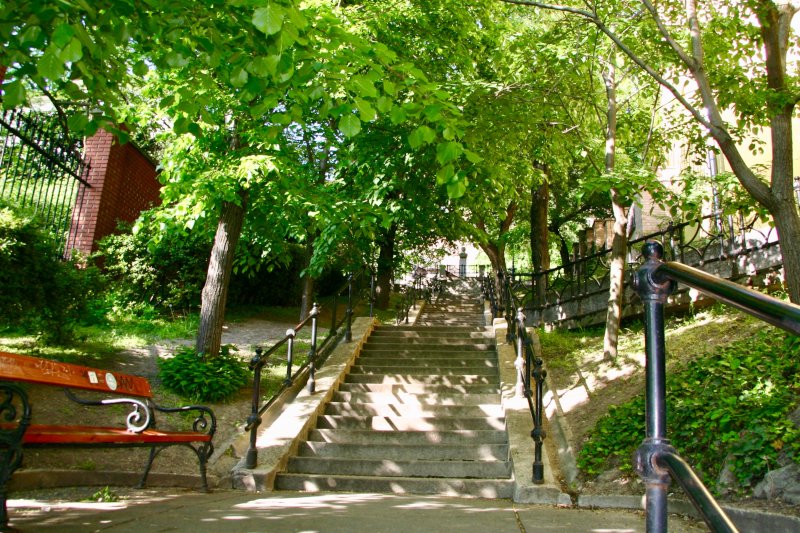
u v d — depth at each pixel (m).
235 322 14.28
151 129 9.93
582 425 6.80
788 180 6.11
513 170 11.03
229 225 9.19
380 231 15.34
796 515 3.74
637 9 9.03
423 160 9.59
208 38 3.61
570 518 4.47
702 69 6.57
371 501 5.04
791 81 7.03
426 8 9.89
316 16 3.78
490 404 8.12
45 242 7.63
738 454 4.64
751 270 9.38
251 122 8.39
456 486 5.80
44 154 9.89
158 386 8.11
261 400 8.30
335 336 11.21
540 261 18.25
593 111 11.10
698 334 8.27
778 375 5.57
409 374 9.48
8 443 3.20
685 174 8.40
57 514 3.59
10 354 3.64
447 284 31.30
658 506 1.08
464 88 8.17
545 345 10.67
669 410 5.79
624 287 11.20
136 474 5.16
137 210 15.02
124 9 3.21
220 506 4.31
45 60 2.60
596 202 22.61
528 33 9.23
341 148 10.49
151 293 13.19
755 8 6.86
